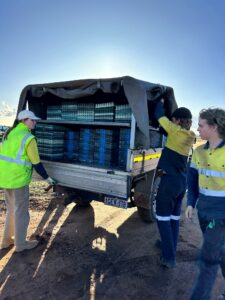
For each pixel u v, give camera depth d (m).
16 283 3.28
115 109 4.57
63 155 5.21
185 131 3.61
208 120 2.54
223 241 2.59
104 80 4.19
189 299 2.91
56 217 5.39
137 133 4.32
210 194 2.61
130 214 5.78
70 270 3.61
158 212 3.73
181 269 3.73
